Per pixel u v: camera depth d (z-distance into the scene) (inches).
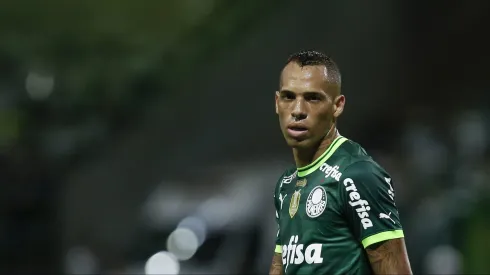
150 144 3009.4
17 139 2992.1
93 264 2662.4
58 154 3034.0
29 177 2652.6
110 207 2982.3
